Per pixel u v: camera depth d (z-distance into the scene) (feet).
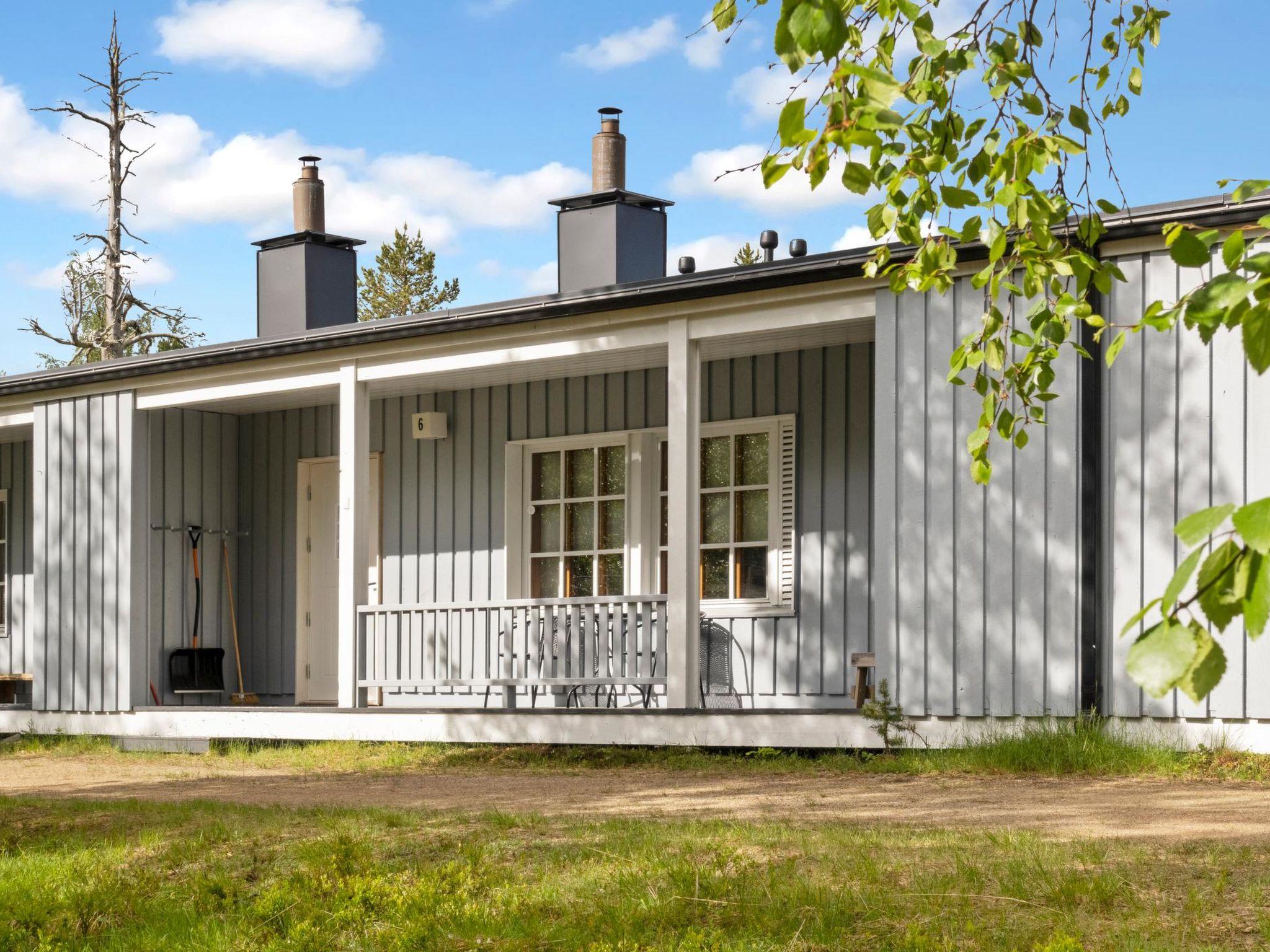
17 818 25.44
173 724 40.91
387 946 15.56
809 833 19.44
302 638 46.78
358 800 27.04
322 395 43.73
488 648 36.22
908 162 14.92
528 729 34.45
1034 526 28.50
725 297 32.32
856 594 36.58
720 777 28.66
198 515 46.93
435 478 44.50
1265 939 13.46
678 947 14.34
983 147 15.23
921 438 29.76
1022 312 28.81
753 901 15.67
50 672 44.01
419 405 45.03
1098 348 28.12
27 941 17.10
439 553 44.19
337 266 48.85
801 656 37.35
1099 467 28.12
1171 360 27.43
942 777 26.89
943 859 17.25
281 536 47.42
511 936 15.42
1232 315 7.64
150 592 45.11
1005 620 28.68
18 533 53.52
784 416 37.88
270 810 24.63
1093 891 15.16
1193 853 17.06
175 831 22.84
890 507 30.01
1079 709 27.78
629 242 42.27
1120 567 27.76
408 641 37.63
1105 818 20.61
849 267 30.14
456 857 19.38
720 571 39.09
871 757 29.40
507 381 42.14
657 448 40.40
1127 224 27.07
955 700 29.09
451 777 31.22
